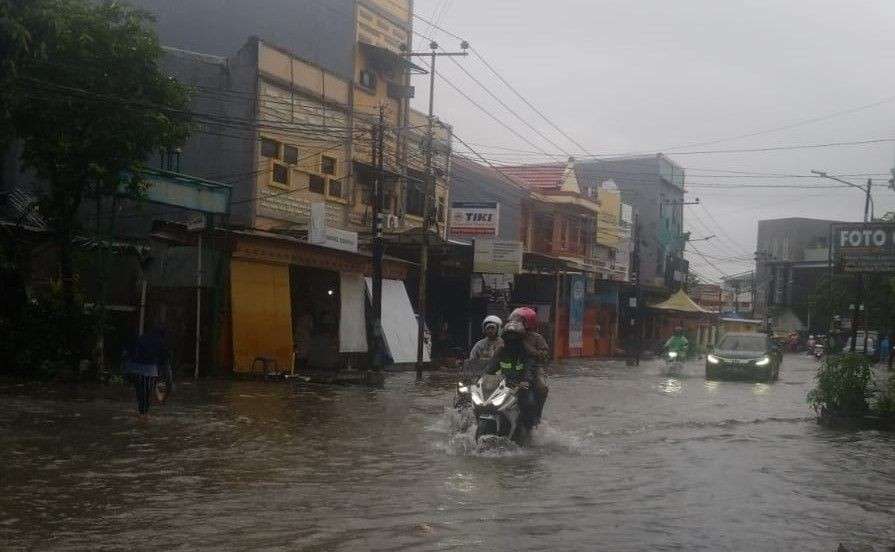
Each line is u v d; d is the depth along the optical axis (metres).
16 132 19.06
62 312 19.95
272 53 29.72
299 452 11.09
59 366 19.67
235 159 29.20
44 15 16.06
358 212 33.97
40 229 22.23
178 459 10.29
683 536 7.16
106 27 19.58
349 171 33.22
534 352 12.27
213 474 9.41
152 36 20.05
